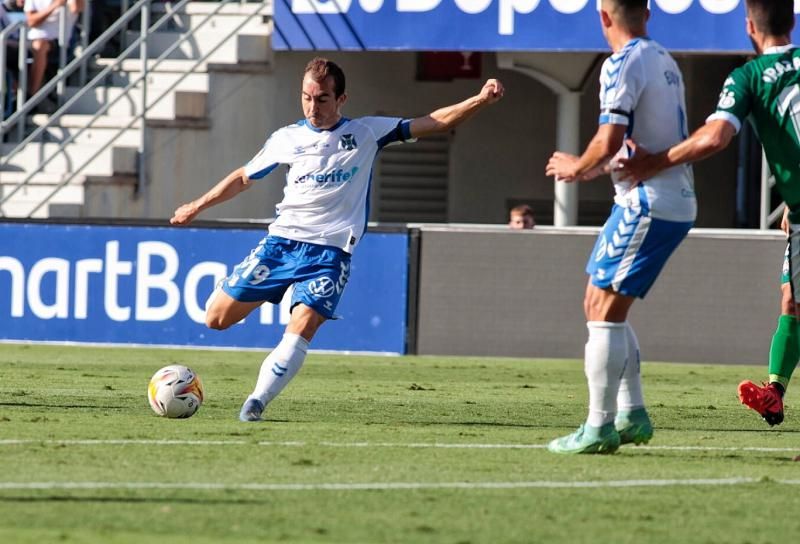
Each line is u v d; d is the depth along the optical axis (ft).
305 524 45.88
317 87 81.05
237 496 51.03
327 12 177.99
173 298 152.35
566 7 172.65
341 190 81.56
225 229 151.12
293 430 74.64
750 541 44.88
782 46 68.18
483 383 117.39
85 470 56.85
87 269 153.79
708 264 145.48
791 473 60.95
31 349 147.84
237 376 118.52
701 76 213.05
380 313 150.41
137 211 188.96
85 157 189.47
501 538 44.32
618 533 45.70
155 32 204.33
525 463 62.18
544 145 218.59
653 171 62.90
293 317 81.15
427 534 44.62
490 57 215.31
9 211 183.11
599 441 65.51
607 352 65.05
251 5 205.67
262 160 83.46
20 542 41.81
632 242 63.67
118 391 100.42
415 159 219.41
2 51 186.70
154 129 190.08
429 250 149.69
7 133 197.06
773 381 81.00
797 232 71.61
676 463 63.67
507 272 148.46
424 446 68.23
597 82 215.51
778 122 67.36
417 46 175.94
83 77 199.52
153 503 49.03
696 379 126.72
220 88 194.80
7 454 61.57
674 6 168.96
